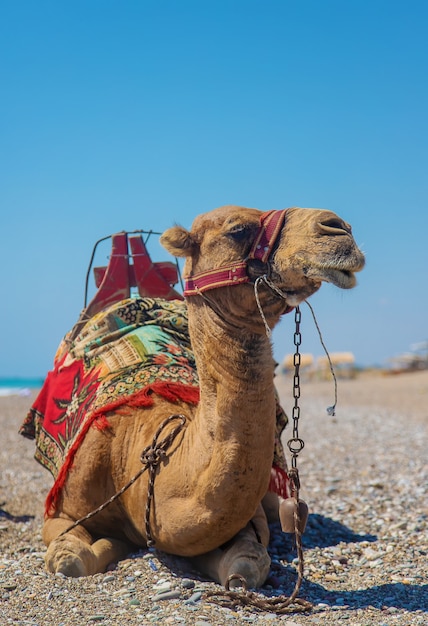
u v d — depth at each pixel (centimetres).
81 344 668
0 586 498
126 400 577
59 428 644
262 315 459
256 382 472
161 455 522
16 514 796
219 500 478
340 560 618
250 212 490
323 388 3228
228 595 477
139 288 750
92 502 574
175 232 496
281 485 621
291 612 466
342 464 1113
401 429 1598
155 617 442
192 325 502
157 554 550
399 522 745
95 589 497
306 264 449
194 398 582
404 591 523
